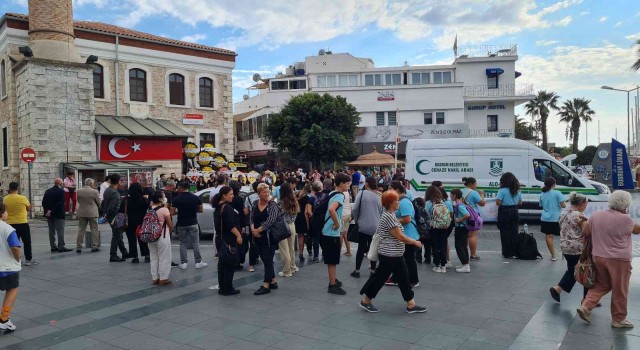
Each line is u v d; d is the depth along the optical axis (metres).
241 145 47.19
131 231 9.80
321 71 47.06
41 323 5.80
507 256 9.48
